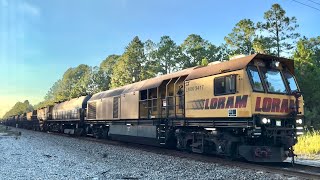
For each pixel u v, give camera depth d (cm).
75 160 1492
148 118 2000
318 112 3005
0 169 1256
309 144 1844
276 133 1257
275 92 1306
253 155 1262
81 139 2852
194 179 1045
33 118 6206
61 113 4256
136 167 1291
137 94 2136
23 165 1348
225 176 1074
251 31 4822
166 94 1781
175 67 6278
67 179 1055
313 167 1201
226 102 1347
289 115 1308
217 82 1406
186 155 1577
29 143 2442
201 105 1498
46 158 1563
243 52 4950
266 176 1050
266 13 4678
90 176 1101
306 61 3256
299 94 1341
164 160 1443
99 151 1852
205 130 1505
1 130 5384
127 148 1992
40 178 1071
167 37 6406
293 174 1062
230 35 5097
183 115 1639
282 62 1391
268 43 4644
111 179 1055
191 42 6303
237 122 1298
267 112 1263
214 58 6075
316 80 3039
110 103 2572
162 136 1830
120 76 6425
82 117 3406
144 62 6397
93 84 9288
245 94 1259
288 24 4628
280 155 1273
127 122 2269
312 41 5669
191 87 1582
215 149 1480
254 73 1289
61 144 2334
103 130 2775
